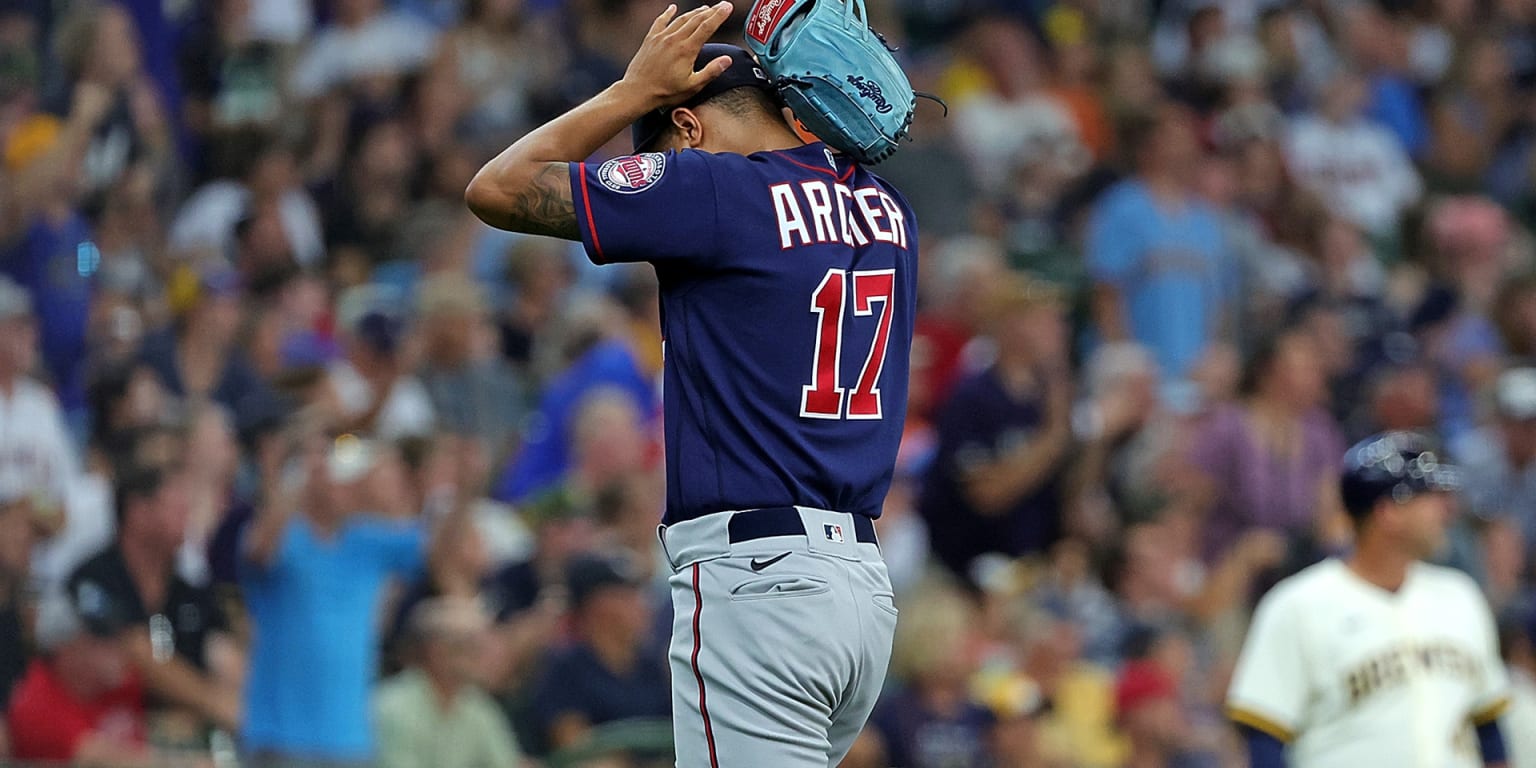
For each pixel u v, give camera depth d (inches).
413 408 1293.1
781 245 534.3
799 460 535.2
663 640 1125.7
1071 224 1850.4
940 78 2047.2
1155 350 1660.9
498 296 1549.0
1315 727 871.1
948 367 1552.7
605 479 1227.9
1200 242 1689.2
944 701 1135.6
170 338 1257.4
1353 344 1718.8
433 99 1692.9
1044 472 1339.8
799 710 532.4
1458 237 1947.6
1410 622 869.8
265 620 1027.9
